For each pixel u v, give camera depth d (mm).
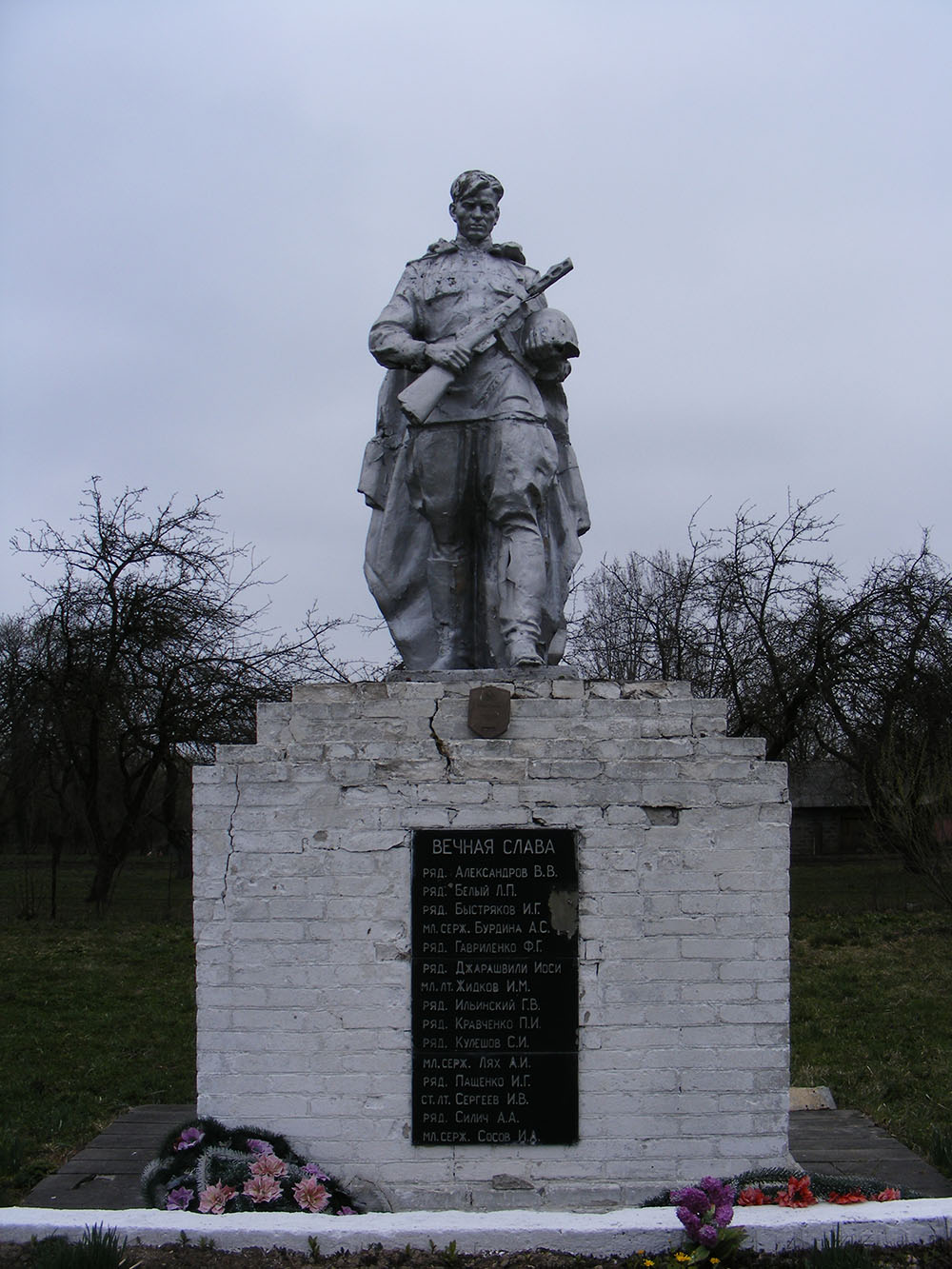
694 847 6672
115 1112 9281
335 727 6879
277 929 6664
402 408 7266
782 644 22984
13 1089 9961
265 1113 6578
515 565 7348
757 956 6621
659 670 25328
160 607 21938
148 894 25422
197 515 22359
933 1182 7324
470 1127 6539
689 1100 6555
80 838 32562
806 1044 11555
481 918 6652
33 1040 11672
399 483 7828
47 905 22766
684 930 6637
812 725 23266
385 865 6688
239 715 22234
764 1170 6430
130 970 15016
